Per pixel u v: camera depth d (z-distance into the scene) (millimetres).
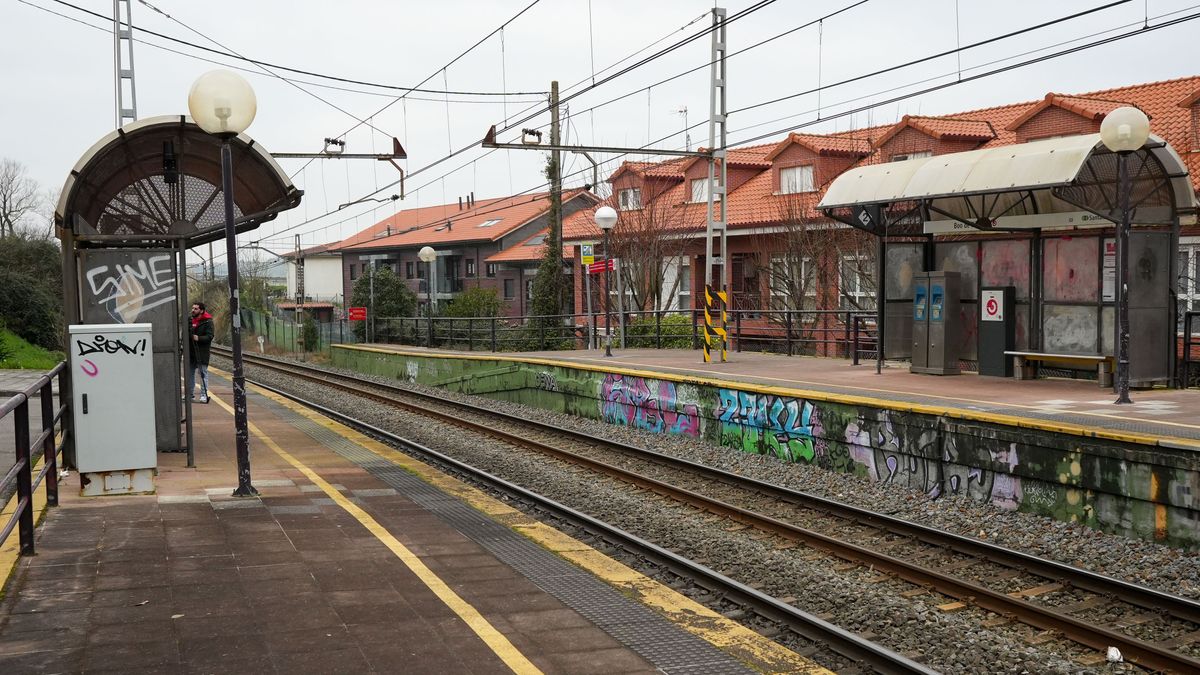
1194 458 8555
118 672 4633
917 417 11469
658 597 6289
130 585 6070
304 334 47969
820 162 29891
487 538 7883
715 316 21078
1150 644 6121
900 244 16703
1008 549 8422
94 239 11070
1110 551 8750
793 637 6469
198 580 6211
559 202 33281
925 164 14438
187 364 11375
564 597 6152
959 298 15742
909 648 6363
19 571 6309
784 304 28781
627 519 10414
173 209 12000
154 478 9297
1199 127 22656
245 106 8445
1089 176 12859
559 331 32844
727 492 11695
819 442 13141
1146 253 13328
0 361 30750
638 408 17609
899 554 8914
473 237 54531
